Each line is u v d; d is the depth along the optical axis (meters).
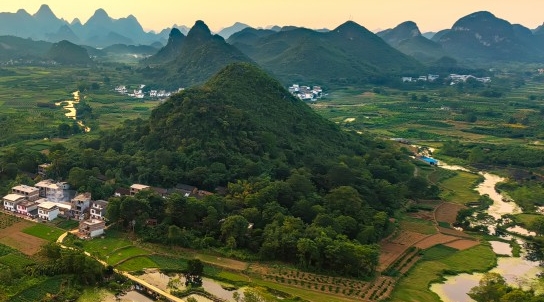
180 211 152.62
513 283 137.25
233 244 141.50
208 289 122.62
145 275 126.56
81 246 138.38
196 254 139.75
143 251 139.12
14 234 145.12
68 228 152.62
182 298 116.75
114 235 148.25
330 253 133.25
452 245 163.38
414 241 164.75
